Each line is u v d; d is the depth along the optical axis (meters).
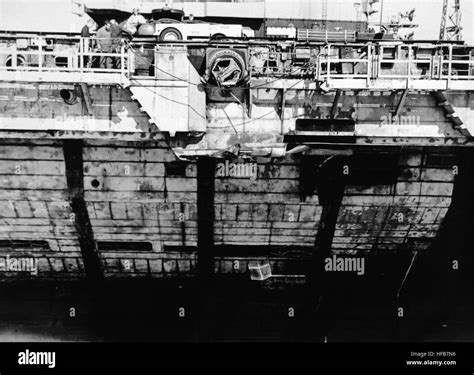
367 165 25.80
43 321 28.97
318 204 26.41
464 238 27.52
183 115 20.58
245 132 22.16
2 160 25.27
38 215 26.66
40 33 24.27
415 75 21.56
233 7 30.56
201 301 28.88
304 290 28.78
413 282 28.78
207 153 22.14
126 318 29.12
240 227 27.14
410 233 27.70
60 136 21.94
